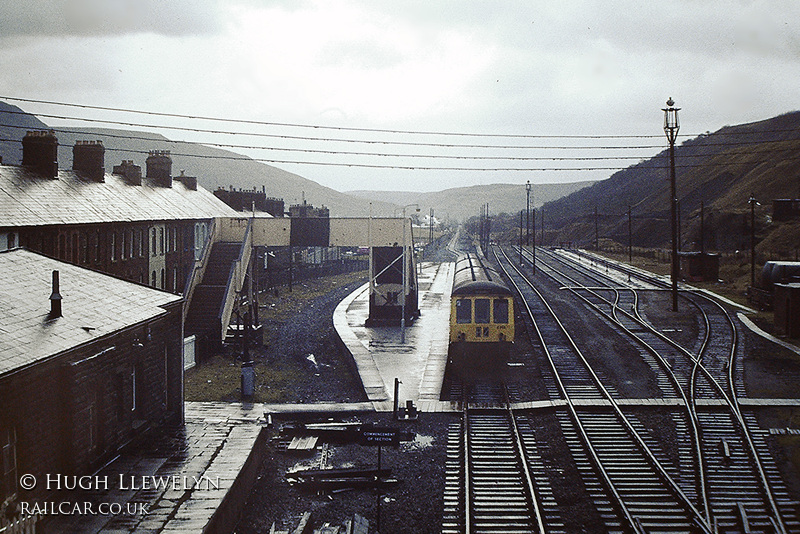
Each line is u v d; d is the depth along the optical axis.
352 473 13.78
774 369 23.09
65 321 11.64
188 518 10.11
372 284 34.81
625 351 26.27
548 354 25.50
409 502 12.63
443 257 91.94
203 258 32.50
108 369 12.20
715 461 14.48
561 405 18.62
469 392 20.56
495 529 11.37
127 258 30.95
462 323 24.33
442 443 15.90
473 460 14.64
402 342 29.48
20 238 22.61
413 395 20.17
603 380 21.66
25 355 9.57
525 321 33.91
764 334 29.73
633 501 12.34
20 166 28.47
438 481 13.60
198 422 15.88
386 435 12.76
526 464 14.23
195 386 22.06
